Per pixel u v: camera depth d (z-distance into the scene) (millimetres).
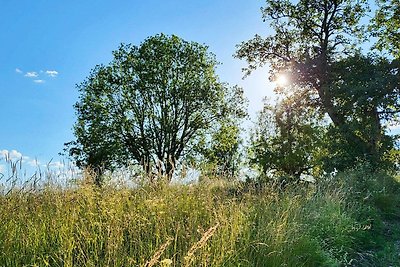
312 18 26234
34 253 4836
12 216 5387
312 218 8258
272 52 27141
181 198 7031
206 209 6754
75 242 5121
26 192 6055
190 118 30484
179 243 5406
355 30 25641
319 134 20125
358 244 8359
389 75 20078
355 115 20391
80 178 6949
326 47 25438
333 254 7230
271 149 20109
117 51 30688
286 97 23422
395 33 25141
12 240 4938
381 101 19531
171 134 29781
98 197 6508
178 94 29891
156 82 29828
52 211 5883
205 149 30344
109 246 4832
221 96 31094
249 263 5512
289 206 7988
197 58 30750
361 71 21422
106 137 29375
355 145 19406
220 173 9695
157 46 30344
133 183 7609
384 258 7719
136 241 5344
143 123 29906
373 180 13758
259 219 7023
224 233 5852
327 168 18953
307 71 23609
